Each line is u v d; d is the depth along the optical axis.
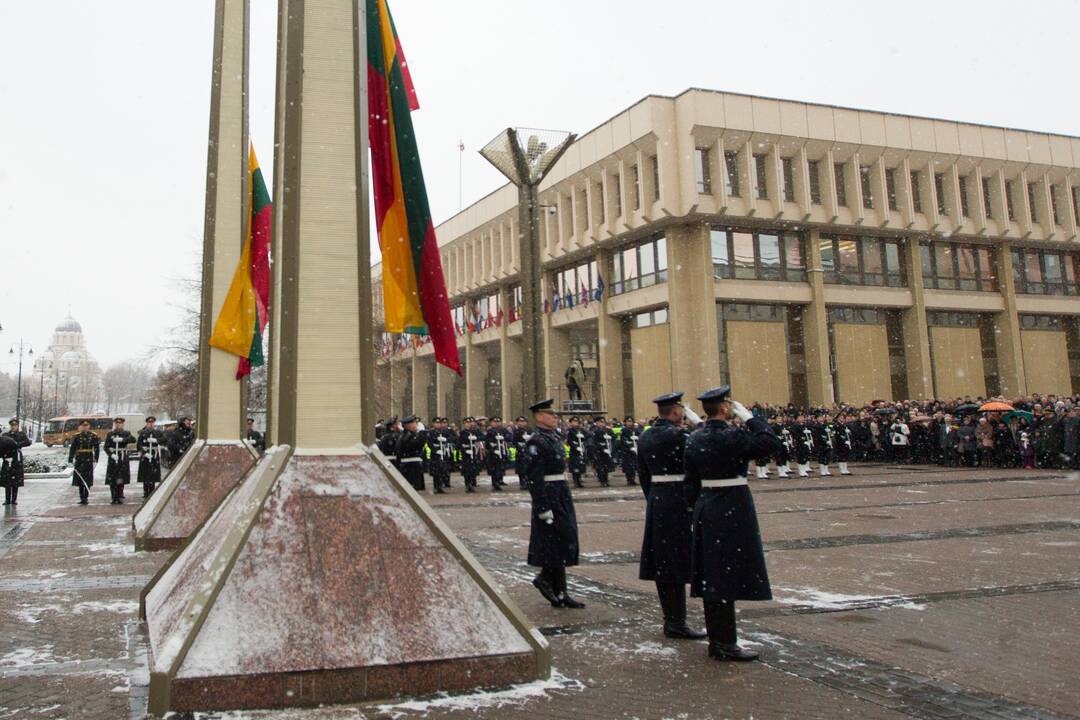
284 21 6.34
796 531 11.59
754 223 36.59
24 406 91.56
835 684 4.70
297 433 5.39
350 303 5.69
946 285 41.44
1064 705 4.32
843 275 38.94
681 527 5.94
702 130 34.47
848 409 27.83
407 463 18.80
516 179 15.29
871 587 7.60
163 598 5.83
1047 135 42.12
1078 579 7.86
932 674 4.89
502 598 4.98
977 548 9.82
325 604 4.67
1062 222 43.09
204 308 12.35
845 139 37.19
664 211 34.72
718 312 36.59
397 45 6.60
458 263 53.81
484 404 52.53
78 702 4.45
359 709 4.29
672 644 5.70
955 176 39.94
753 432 5.36
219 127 12.73
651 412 38.06
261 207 13.28
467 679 4.63
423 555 5.05
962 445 24.84
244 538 4.82
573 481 21.42
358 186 5.83
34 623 6.42
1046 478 20.28
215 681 4.25
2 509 16.78
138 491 22.39
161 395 46.12
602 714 4.20
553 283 44.91
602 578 8.40
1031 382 43.38
